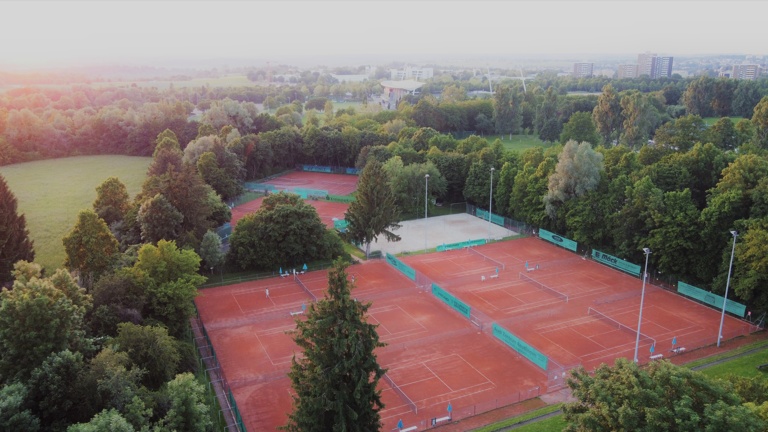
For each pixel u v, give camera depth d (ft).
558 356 188.03
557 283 257.14
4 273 215.92
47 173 497.46
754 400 110.32
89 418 117.29
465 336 205.16
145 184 310.86
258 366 184.65
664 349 190.80
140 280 186.70
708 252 233.14
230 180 403.13
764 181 226.38
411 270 265.13
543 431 142.82
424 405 159.12
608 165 323.57
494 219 363.15
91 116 636.07
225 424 151.02
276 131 525.34
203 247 264.52
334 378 112.47
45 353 126.31
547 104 614.75
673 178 286.05
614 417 99.66
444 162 396.16
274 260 276.41
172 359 154.81
